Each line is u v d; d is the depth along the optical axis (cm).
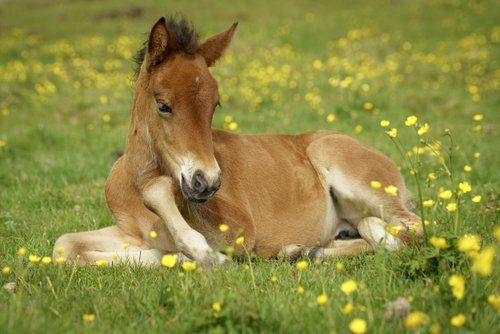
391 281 477
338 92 1734
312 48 2656
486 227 668
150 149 586
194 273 494
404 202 710
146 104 577
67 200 880
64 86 1906
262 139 701
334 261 574
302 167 695
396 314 404
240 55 2284
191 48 560
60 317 420
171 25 568
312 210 680
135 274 545
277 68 2097
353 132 1345
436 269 484
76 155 1191
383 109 1600
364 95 1659
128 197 637
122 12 3994
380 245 513
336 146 707
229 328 381
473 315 405
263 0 4322
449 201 740
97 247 626
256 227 638
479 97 1697
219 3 4238
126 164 632
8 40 3089
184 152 530
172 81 534
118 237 642
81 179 1039
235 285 462
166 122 543
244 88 1767
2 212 819
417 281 476
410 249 532
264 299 442
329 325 384
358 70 1941
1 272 538
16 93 1788
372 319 384
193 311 410
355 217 705
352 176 686
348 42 2677
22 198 895
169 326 404
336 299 427
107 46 2669
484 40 2631
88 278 530
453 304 413
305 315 407
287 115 1531
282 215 657
